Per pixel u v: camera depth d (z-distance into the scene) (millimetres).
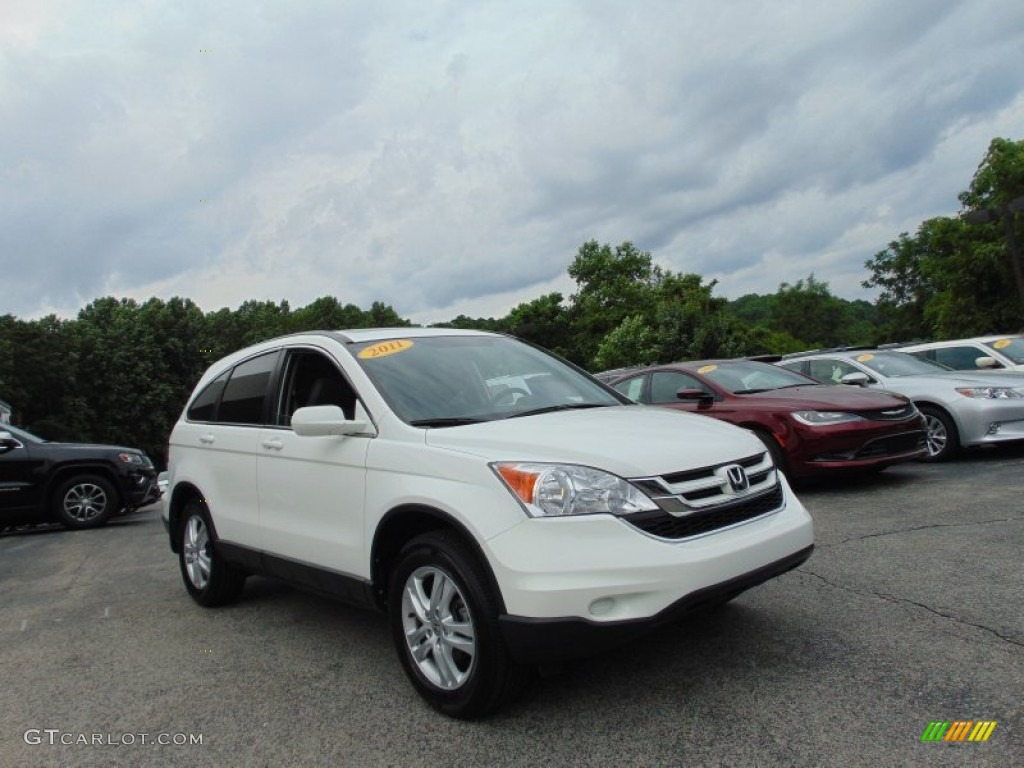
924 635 3580
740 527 3197
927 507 6379
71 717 3508
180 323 61469
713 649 3639
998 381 8930
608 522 2883
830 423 7324
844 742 2699
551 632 2824
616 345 41062
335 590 3865
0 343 50688
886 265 66375
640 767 2662
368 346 4270
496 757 2824
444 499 3172
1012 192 31609
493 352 4648
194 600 5449
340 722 3250
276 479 4297
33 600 5895
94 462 10602
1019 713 2795
